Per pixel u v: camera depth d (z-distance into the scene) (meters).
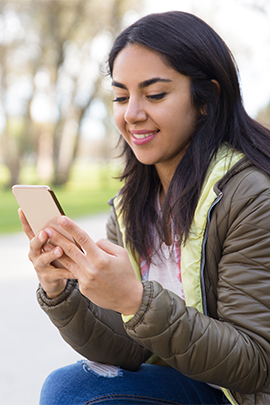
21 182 27.50
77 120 26.27
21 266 6.57
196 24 1.46
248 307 1.25
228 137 1.50
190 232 1.41
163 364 1.69
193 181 1.44
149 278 1.66
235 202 1.34
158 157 1.51
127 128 1.54
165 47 1.40
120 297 1.22
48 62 24.36
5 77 24.02
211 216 1.38
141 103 1.45
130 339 1.59
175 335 1.21
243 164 1.40
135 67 1.42
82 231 1.20
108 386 1.41
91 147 43.62
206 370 1.22
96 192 24.20
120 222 1.71
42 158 28.25
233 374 1.21
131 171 1.68
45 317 4.28
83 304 1.51
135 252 1.67
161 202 1.65
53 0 22.88
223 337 1.21
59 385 1.43
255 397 1.30
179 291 1.59
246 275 1.28
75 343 1.56
